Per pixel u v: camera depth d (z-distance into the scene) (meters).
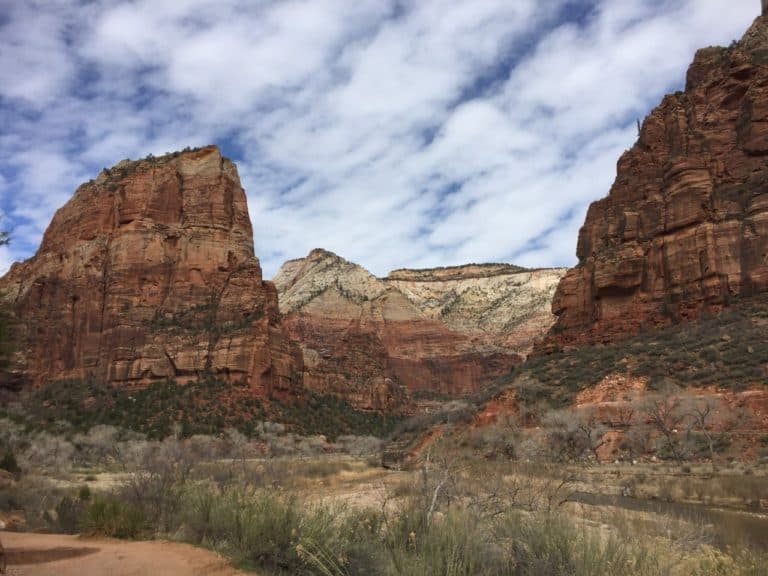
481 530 10.56
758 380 46.66
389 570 9.24
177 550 11.47
